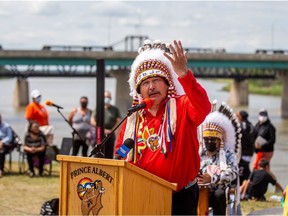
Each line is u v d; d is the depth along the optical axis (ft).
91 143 63.98
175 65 21.70
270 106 345.31
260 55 249.34
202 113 22.30
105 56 235.81
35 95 63.62
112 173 20.11
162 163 22.88
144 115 23.70
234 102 353.72
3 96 508.94
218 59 245.24
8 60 232.12
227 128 32.30
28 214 41.91
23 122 198.49
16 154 90.22
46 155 61.16
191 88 21.79
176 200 23.15
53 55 232.73
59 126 172.96
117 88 249.34
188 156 23.03
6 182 56.90
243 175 55.01
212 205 31.65
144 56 23.86
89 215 20.53
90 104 192.13
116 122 61.21
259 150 60.34
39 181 57.77
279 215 31.17
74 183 20.77
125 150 22.81
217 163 31.76
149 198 20.80
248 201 49.83
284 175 75.56
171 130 22.93
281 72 288.51
